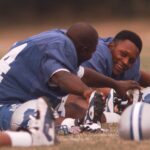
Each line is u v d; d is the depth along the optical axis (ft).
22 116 57.82
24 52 62.85
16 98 62.49
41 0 399.65
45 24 383.24
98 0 406.41
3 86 63.00
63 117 62.64
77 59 63.21
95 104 60.03
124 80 74.33
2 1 394.93
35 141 52.37
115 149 50.96
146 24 360.89
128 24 364.99
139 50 72.59
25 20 388.98
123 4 394.52
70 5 402.31
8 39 329.72
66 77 58.23
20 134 52.37
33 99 62.28
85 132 61.36
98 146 52.39
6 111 60.90
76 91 58.08
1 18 390.42
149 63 155.94
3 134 52.01
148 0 391.04
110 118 70.13
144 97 72.79
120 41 72.18
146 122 54.08
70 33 63.26
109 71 71.67
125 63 71.77
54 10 398.42
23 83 62.39
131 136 54.44
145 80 79.71
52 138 52.75
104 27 360.89
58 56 59.72
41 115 52.54
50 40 61.52
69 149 51.11
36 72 61.93
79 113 62.95
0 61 64.85
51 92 62.08
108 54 71.26
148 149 50.83
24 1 399.03
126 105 70.33
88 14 394.11
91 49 63.41
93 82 66.74
